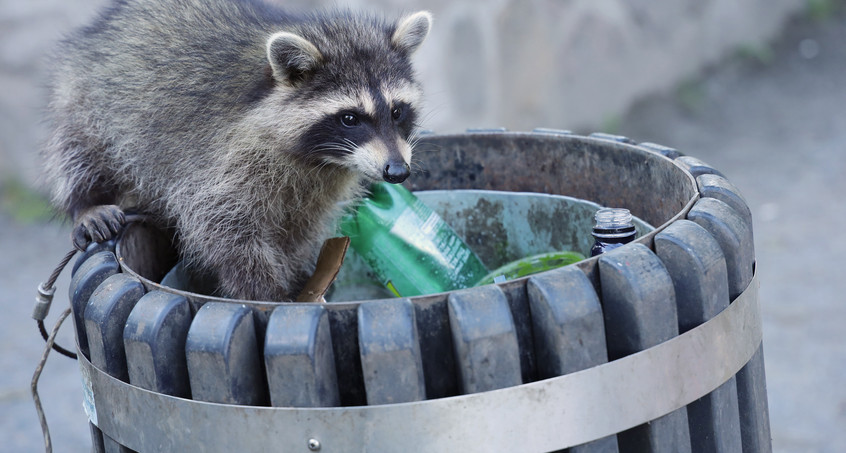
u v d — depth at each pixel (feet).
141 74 9.39
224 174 9.28
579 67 25.94
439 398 5.45
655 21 28.37
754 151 26.21
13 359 17.81
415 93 10.36
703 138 27.20
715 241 6.01
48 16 22.82
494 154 9.46
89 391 6.37
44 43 22.91
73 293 6.55
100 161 9.88
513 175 9.41
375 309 5.37
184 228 9.11
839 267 19.76
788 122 27.96
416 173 9.86
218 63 9.41
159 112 9.20
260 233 9.59
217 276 9.62
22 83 23.21
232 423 5.48
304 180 9.89
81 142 9.93
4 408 16.22
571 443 5.48
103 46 9.86
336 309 5.47
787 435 14.47
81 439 15.25
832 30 34.24
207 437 5.57
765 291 19.04
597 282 5.75
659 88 29.09
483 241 9.68
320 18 10.40
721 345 5.98
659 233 5.99
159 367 5.68
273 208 9.70
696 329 5.81
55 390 16.84
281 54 9.25
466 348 5.28
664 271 5.67
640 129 27.40
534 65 24.31
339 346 5.52
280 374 5.32
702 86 30.01
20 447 14.94
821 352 16.78
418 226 8.93
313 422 5.34
